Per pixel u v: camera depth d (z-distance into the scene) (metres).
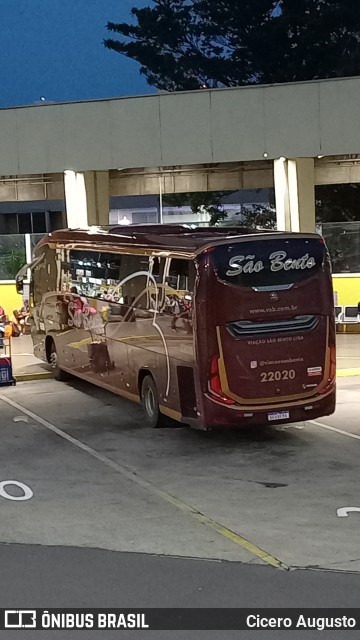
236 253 12.77
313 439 13.77
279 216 25.98
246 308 12.81
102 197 27.45
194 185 28.42
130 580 7.94
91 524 9.63
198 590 7.70
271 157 24.92
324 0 51.62
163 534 9.27
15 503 10.49
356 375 19.50
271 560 8.46
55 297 19.02
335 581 7.92
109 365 16.31
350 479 11.45
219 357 12.76
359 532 9.31
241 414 12.91
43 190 29.61
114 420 15.27
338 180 27.53
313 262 13.19
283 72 51.50
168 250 13.70
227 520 9.76
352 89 24.02
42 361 21.41
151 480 11.48
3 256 28.47
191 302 12.89
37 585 7.83
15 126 26.55
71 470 12.02
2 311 24.77
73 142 26.12
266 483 11.30
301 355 13.17
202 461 12.48
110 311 16.05
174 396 13.70
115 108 25.69
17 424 14.98
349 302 26.69
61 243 18.66
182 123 25.28
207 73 56.50
